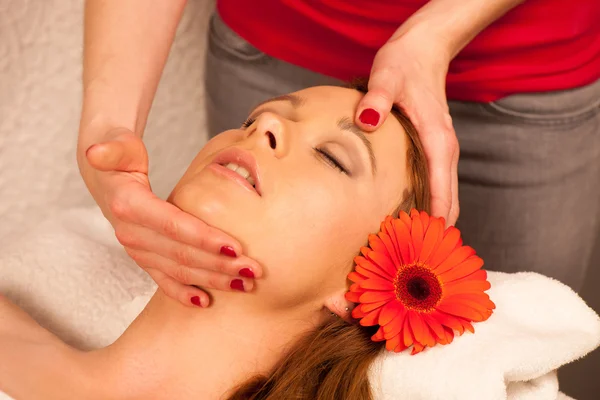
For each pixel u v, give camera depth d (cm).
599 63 133
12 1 164
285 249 103
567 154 136
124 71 117
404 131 114
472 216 147
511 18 127
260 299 106
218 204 101
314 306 110
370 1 129
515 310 114
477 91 132
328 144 106
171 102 184
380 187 109
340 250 106
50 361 113
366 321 103
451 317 103
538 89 130
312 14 134
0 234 175
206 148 113
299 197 102
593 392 177
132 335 112
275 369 113
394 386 105
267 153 104
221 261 97
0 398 108
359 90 121
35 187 177
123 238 102
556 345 106
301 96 113
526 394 111
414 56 119
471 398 99
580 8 127
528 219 143
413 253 104
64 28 170
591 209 146
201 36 181
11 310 122
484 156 139
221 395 111
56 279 136
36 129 174
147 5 121
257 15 142
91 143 112
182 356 110
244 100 153
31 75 171
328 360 111
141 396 111
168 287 104
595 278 185
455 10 121
